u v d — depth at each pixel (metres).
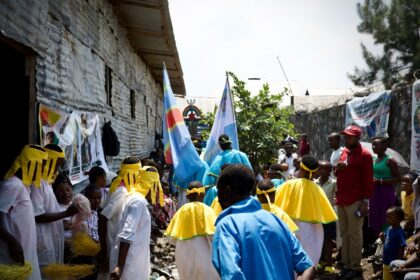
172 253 7.54
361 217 5.96
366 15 17.84
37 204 3.84
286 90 11.29
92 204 4.83
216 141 7.89
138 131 13.71
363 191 5.92
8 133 4.57
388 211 5.34
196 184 4.76
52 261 3.96
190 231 4.49
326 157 13.65
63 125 5.36
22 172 3.59
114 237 3.84
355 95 11.06
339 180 6.11
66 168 5.49
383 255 5.43
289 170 9.76
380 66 17.72
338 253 6.82
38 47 4.56
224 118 7.96
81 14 6.57
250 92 11.00
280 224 2.58
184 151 7.34
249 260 2.33
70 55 5.96
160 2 8.63
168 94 7.64
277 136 10.95
